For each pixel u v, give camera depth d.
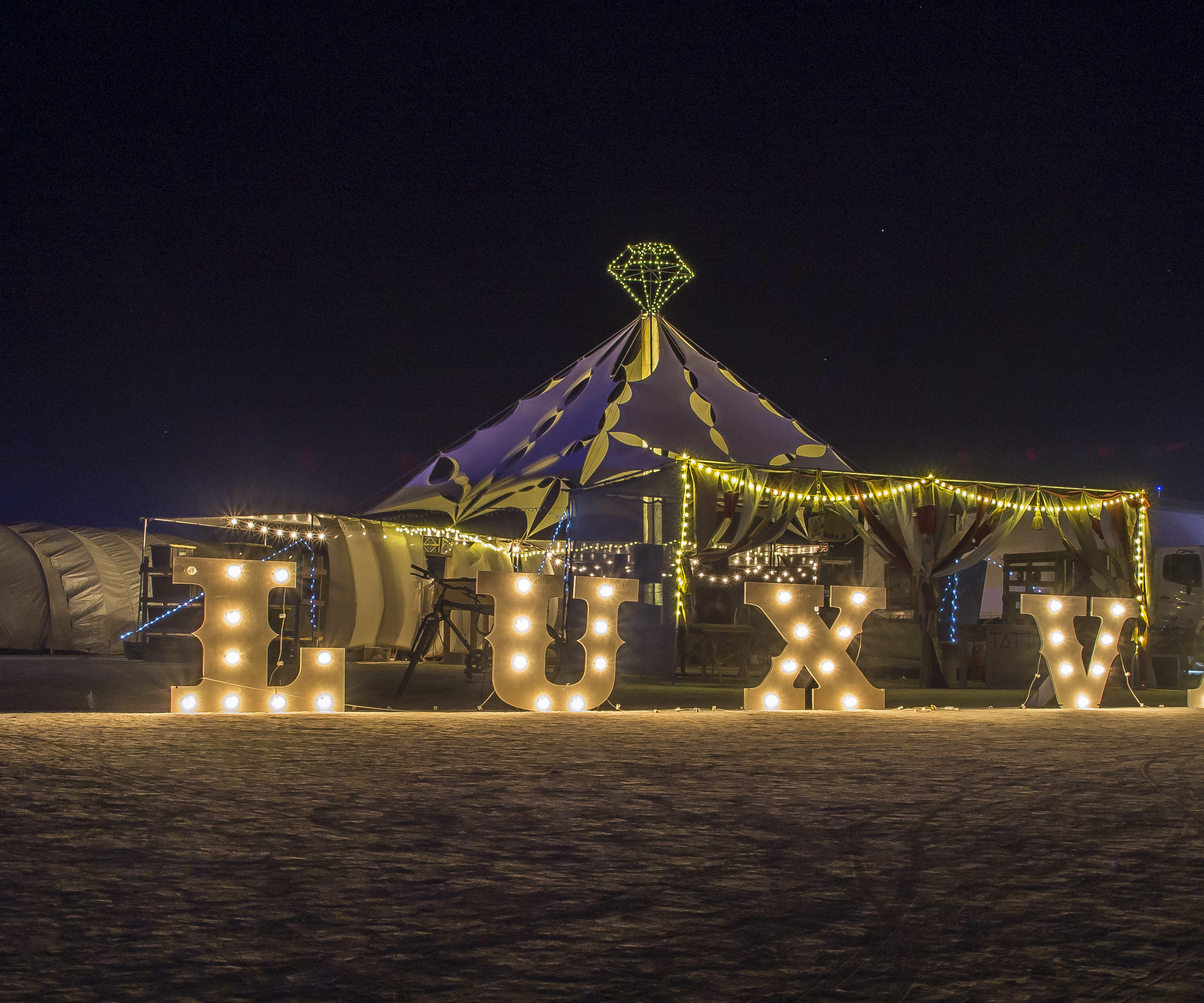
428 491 20.16
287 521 17.88
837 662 9.73
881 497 14.01
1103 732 8.23
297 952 3.01
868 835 4.50
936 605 14.60
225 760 6.04
